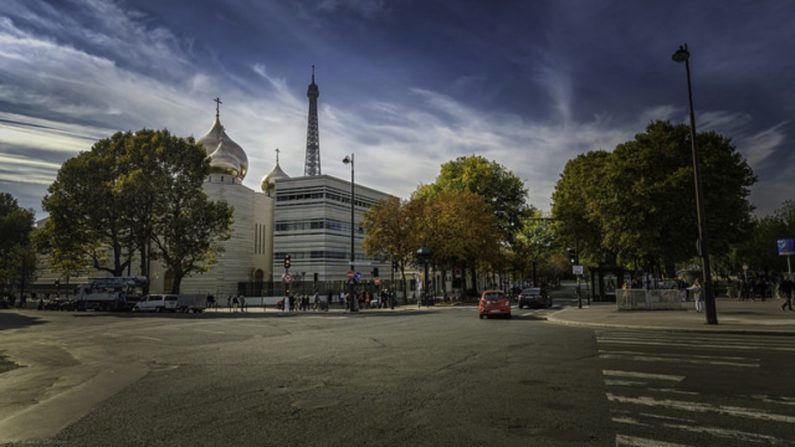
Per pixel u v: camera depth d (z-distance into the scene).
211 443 5.88
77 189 50.88
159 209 52.22
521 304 38.94
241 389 9.03
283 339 18.22
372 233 50.47
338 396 8.23
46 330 25.92
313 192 81.25
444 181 61.81
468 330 20.14
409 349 14.18
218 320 31.66
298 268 80.69
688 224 34.41
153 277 75.38
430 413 7.02
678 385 8.60
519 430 6.16
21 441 6.22
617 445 5.57
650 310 29.16
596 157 49.53
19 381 10.96
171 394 8.80
